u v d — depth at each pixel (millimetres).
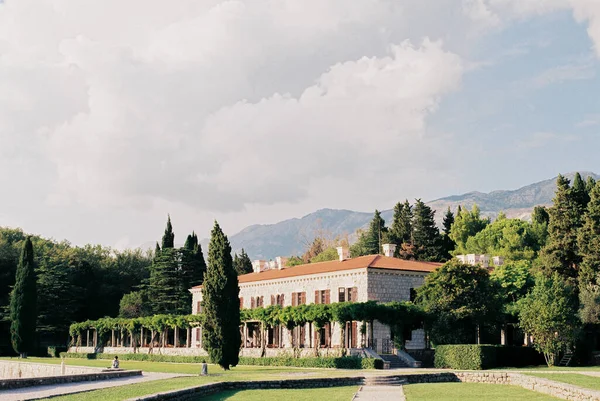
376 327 80750
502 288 83438
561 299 68125
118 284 151125
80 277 141500
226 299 66188
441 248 127812
